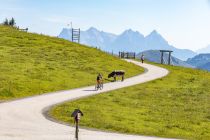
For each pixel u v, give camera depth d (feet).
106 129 128.36
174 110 177.58
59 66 263.29
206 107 189.47
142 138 118.32
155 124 145.89
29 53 296.10
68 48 339.98
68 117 141.90
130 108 172.86
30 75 223.30
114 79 248.32
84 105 167.73
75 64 279.08
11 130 114.11
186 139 125.80
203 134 138.62
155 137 122.52
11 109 147.84
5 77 208.33
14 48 307.78
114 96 196.75
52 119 135.64
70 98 181.16
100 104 174.19
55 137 108.88
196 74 318.86
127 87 226.58
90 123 134.10
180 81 264.11
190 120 159.84
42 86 204.03
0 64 242.99
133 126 137.28
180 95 215.31
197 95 218.79
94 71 264.72
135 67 314.55
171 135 129.70
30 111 146.10
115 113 158.40
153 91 220.02
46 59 282.97
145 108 176.55
